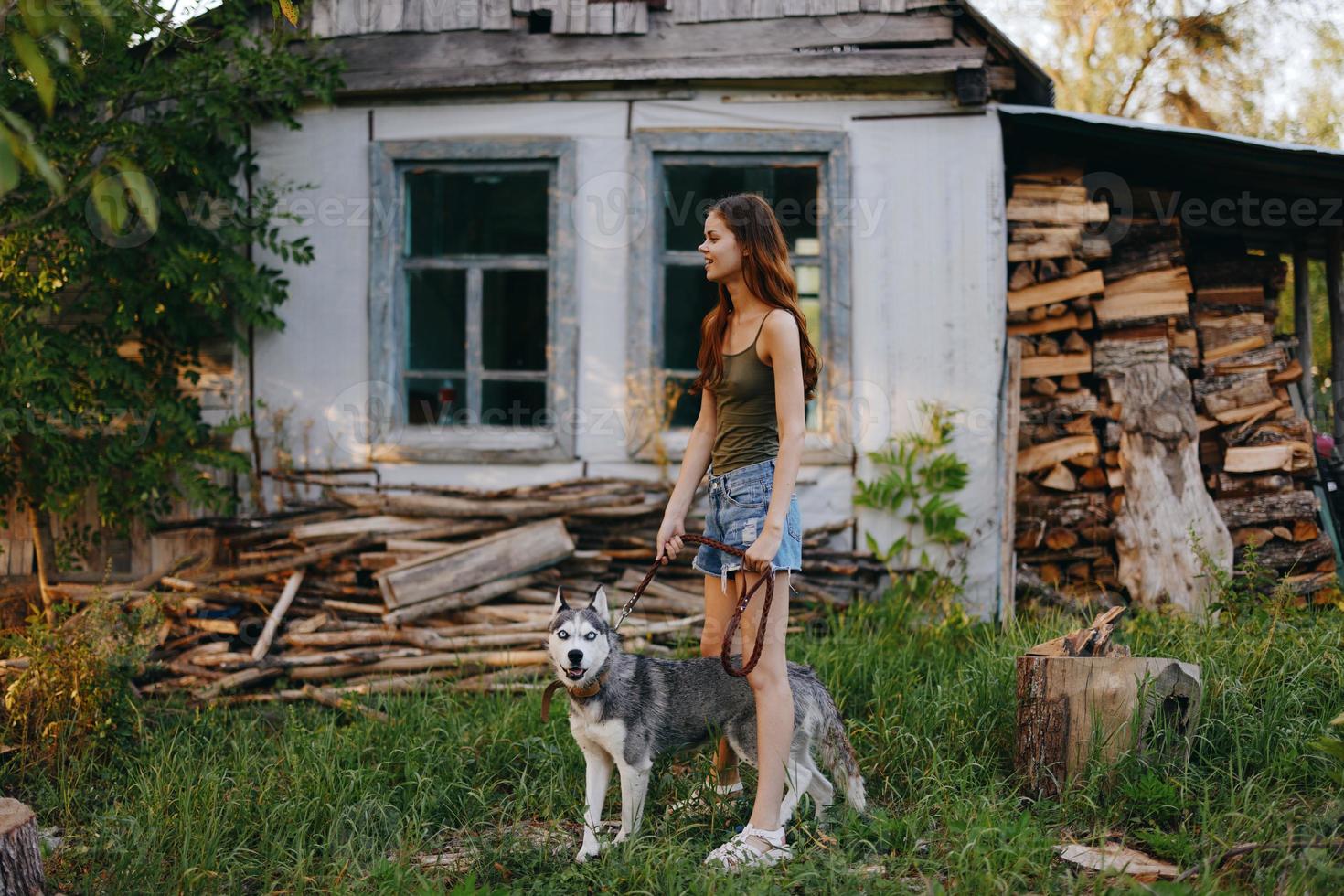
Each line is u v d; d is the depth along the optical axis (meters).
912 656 4.98
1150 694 3.49
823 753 3.44
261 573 5.73
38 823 3.74
